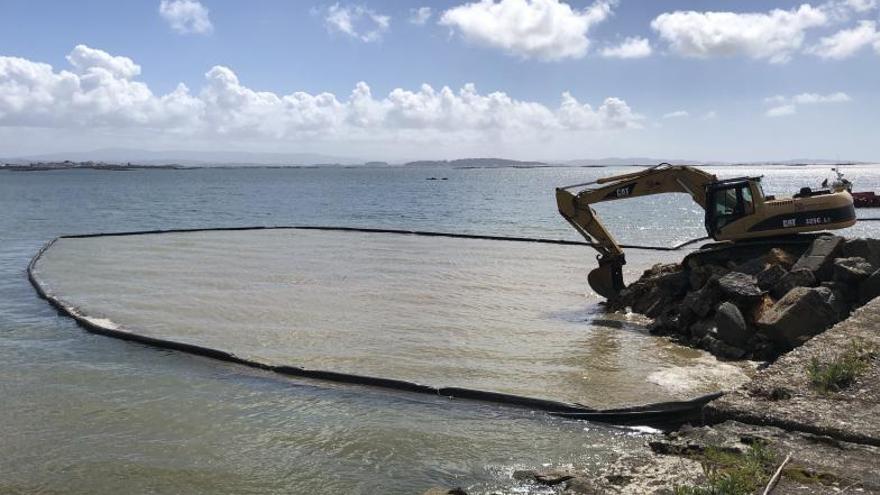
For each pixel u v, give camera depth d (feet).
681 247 87.45
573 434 25.95
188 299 50.88
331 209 177.06
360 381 31.73
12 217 147.74
